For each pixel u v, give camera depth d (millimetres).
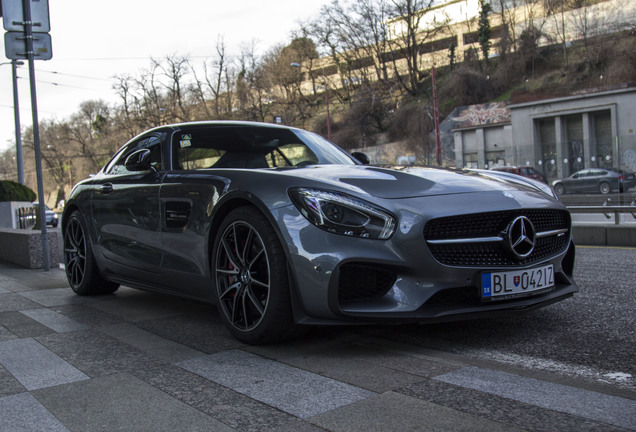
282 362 2262
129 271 3562
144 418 1712
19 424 1699
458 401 1757
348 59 54312
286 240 2316
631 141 15453
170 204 3076
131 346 2590
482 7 52562
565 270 2918
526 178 3174
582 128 33906
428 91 50188
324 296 2246
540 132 35688
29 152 74375
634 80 39281
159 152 3494
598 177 15867
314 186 2406
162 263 3170
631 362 2277
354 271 2318
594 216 12211
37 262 6207
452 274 2320
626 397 1784
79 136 74500
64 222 4375
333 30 53312
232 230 2635
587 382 1951
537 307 2541
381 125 51062
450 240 2332
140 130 61406
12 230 7254
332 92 58250
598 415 1630
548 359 2346
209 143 3455
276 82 58875
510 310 2430
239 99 58719
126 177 3646
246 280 2535
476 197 2465
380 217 2293
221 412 1735
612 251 6297
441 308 2340
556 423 1574
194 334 2809
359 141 50594
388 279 2340
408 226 2287
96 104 74812
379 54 53125
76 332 2912
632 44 40312
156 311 3465
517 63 46594
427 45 55000
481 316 2377
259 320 2455
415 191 2465
